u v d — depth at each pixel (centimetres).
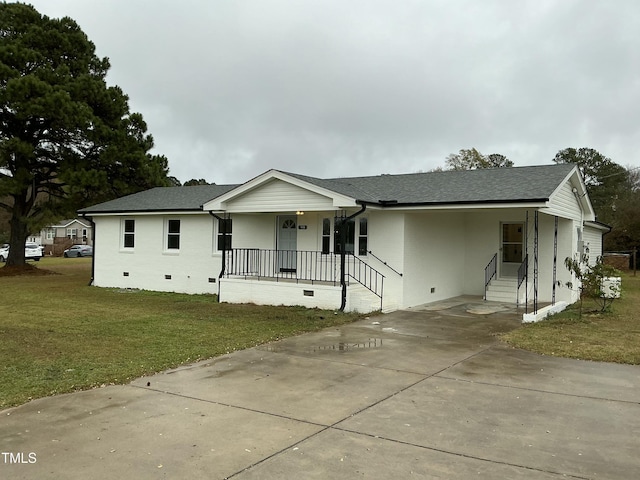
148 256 1938
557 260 1567
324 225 1556
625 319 1215
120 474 407
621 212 3672
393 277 1401
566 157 4997
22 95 2239
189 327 1088
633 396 619
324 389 648
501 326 1117
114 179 2573
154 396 616
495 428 511
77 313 1298
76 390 635
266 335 1002
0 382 659
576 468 421
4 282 2203
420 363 787
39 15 2544
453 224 1666
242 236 1705
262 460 435
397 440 480
